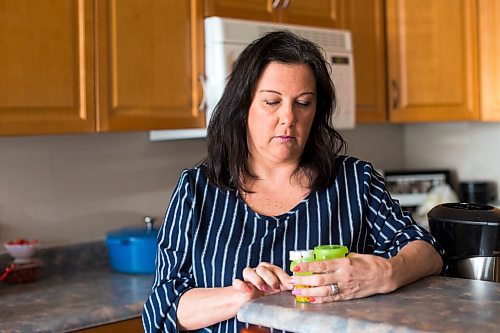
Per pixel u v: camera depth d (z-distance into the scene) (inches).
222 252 60.5
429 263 55.9
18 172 105.0
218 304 56.4
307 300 47.9
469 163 148.2
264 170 63.2
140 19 99.3
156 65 101.0
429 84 131.6
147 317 60.5
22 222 105.6
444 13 130.7
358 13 127.1
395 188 145.6
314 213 62.1
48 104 91.7
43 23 90.9
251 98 60.6
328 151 63.2
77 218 110.9
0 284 102.1
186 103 104.6
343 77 116.8
